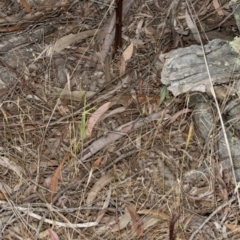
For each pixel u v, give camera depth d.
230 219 2.11
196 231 2.06
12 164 2.20
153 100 2.29
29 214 2.12
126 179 2.17
